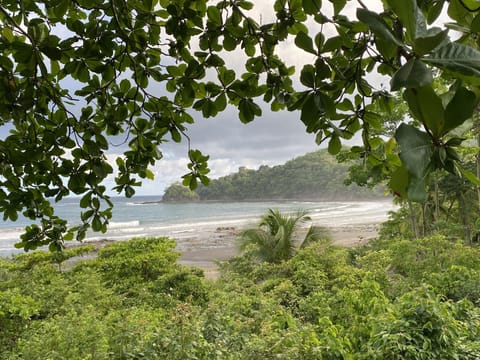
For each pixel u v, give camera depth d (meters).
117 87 1.62
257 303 5.22
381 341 3.21
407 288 5.81
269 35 1.26
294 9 1.19
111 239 28.52
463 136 0.44
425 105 0.42
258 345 3.04
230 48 1.35
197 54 1.38
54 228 1.74
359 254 11.30
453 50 0.38
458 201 13.22
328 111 0.73
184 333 3.01
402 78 0.38
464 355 3.13
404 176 0.45
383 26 0.41
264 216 12.25
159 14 1.42
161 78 1.52
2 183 1.59
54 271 9.36
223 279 9.06
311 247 9.15
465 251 6.95
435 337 3.14
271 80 1.34
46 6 1.27
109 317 4.76
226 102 1.40
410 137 0.41
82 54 1.28
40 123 1.58
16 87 1.34
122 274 9.42
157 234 31.72
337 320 4.51
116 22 1.30
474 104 0.40
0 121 1.57
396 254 7.39
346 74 0.88
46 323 4.59
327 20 0.76
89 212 1.67
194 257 21.08
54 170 1.58
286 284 6.49
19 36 1.50
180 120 1.69
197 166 1.77
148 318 4.68
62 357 3.30
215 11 1.29
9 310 5.00
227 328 3.58
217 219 46.34
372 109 1.10
